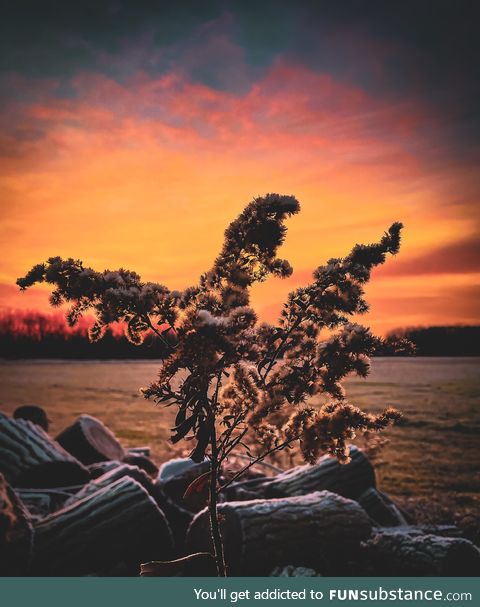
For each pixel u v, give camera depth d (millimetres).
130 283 2457
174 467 7207
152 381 2291
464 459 15320
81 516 5539
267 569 5395
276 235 2496
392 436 19594
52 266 2420
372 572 5453
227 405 2541
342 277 2510
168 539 5727
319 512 5727
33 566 5199
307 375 2492
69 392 42406
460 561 5211
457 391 40094
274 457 10516
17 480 7309
